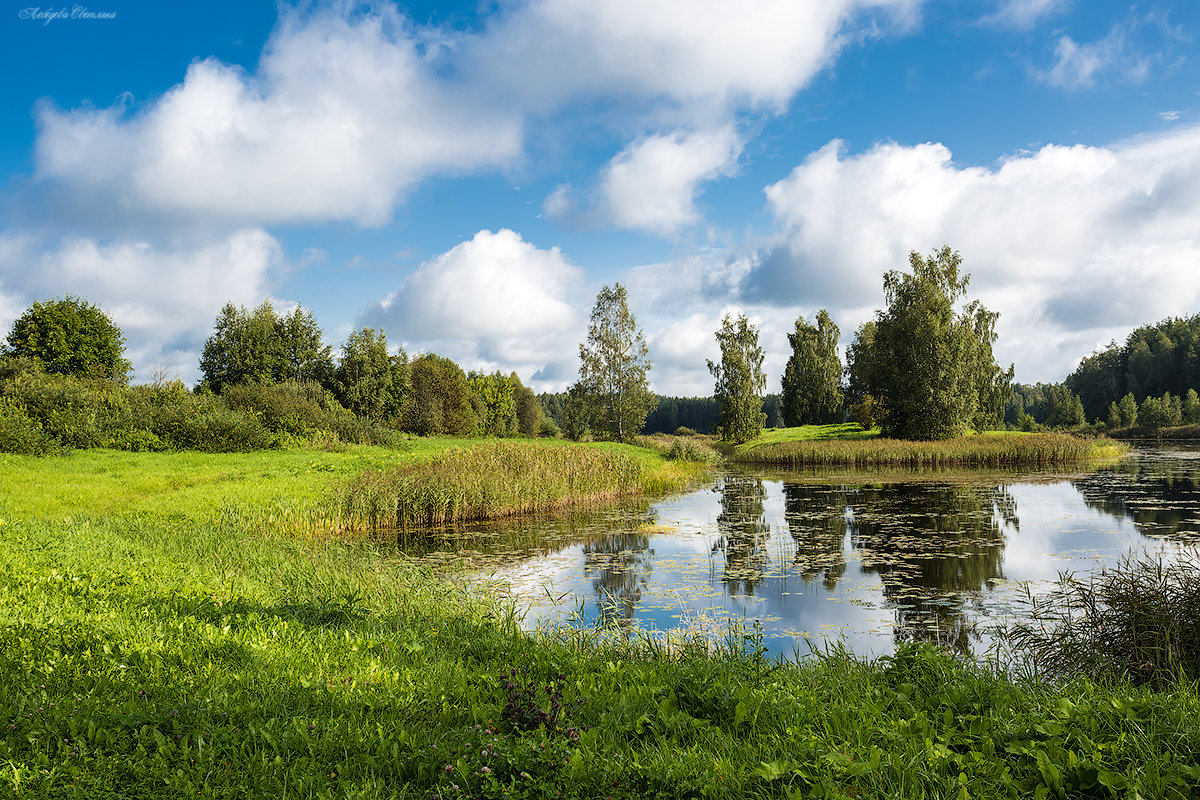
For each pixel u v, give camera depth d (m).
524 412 106.31
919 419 49.94
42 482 20.33
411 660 5.85
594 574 13.27
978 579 12.29
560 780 3.48
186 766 3.57
